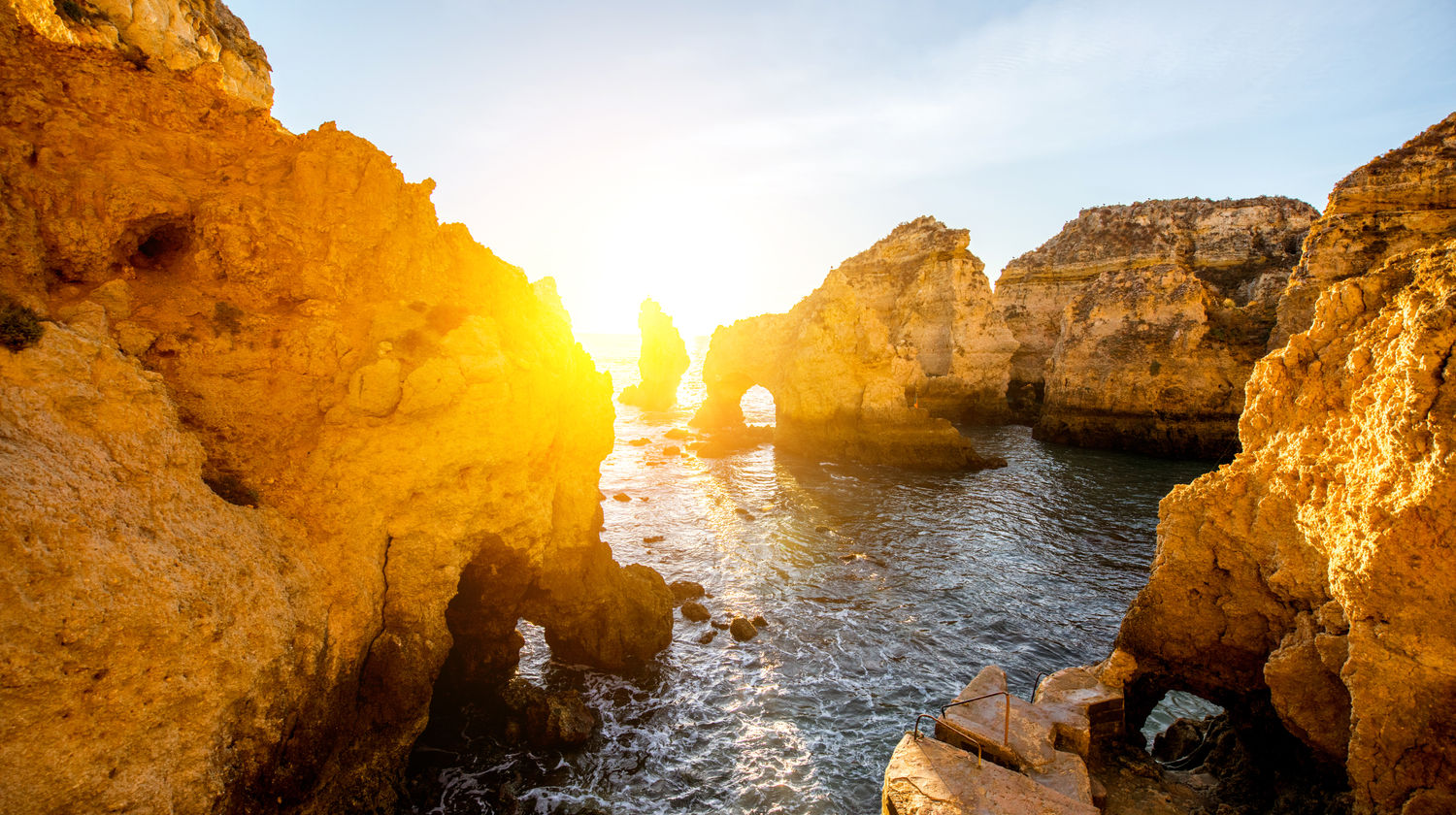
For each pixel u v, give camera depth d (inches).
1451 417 339.6
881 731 664.4
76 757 294.2
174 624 333.1
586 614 735.1
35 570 289.4
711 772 598.5
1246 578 496.1
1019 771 445.4
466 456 532.7
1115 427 2161.7
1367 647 368.8
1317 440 441.4
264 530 430.6
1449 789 349.1
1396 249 1481.3
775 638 851.4
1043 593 1013.2
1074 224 3201.3
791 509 1473.9
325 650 440.5
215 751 348.5
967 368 2822.3
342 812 457.1
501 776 576.1
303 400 489.4
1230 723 567.5
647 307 3489.2
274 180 531.5
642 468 1926.7
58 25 611.5
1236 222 2669.8
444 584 536.1
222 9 1298.0
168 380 437.1
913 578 1065.5
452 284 622.8
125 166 459.5
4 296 373.7
